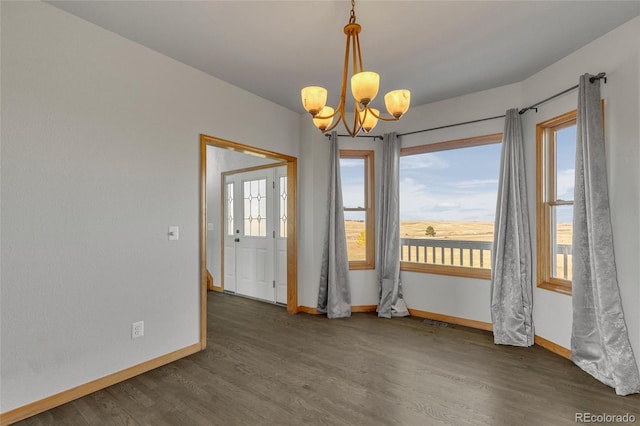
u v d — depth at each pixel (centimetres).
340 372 255
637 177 223
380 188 410
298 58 281
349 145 419
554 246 307
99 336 232
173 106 281
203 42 256
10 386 193
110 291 238
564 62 279
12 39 195
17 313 196
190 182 293
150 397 220
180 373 254
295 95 362
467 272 367
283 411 204
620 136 234
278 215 468
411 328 358
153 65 267
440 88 344
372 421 193
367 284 423
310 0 205
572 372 253
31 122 202
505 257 321
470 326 362
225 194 545
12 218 195
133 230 252
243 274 514
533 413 200
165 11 217
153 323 264
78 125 223
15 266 196
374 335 337
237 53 273
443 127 374
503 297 318
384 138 405
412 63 289
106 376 235
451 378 245
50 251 209
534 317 314
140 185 257
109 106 239
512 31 240
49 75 210
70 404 212
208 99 310
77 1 206
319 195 416
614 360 227
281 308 442
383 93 355
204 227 303
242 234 516
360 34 244
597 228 237
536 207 312
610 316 231
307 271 420
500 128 343
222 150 547
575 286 254
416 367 263
